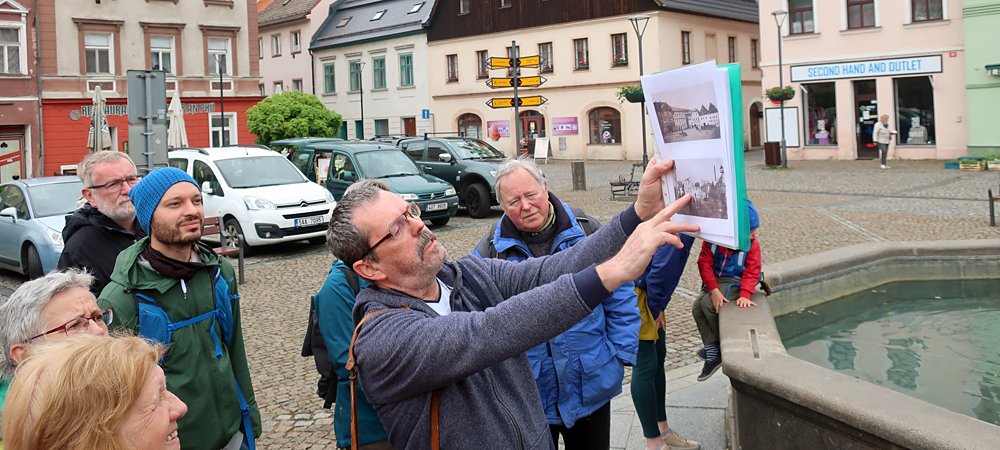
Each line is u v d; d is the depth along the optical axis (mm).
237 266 11227
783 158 24875
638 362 3785
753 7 38406
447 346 1762
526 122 37875
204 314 2803
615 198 17828
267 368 6207
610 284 1700
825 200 16016
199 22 32969
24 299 2314
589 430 3061
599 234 2053
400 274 1963
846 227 12125
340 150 15125
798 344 4406
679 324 6938
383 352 1839
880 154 25109
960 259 5555
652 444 3869
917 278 5598
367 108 44219
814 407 2521
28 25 28641
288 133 33000
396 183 14227
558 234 3199
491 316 1775
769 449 2807
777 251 10422
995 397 3387
